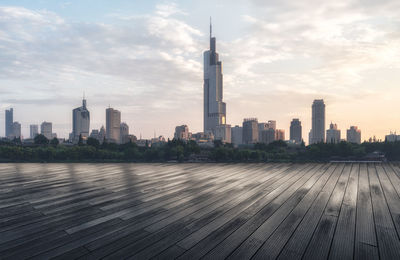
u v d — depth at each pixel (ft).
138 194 26.68
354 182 32.19
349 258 12.67
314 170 43.45
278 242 14.51
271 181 33.76
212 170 45.55
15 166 52.75
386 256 12.84
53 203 23.11
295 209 20.84
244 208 21.30
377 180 33.40
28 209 21.21
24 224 17.62
